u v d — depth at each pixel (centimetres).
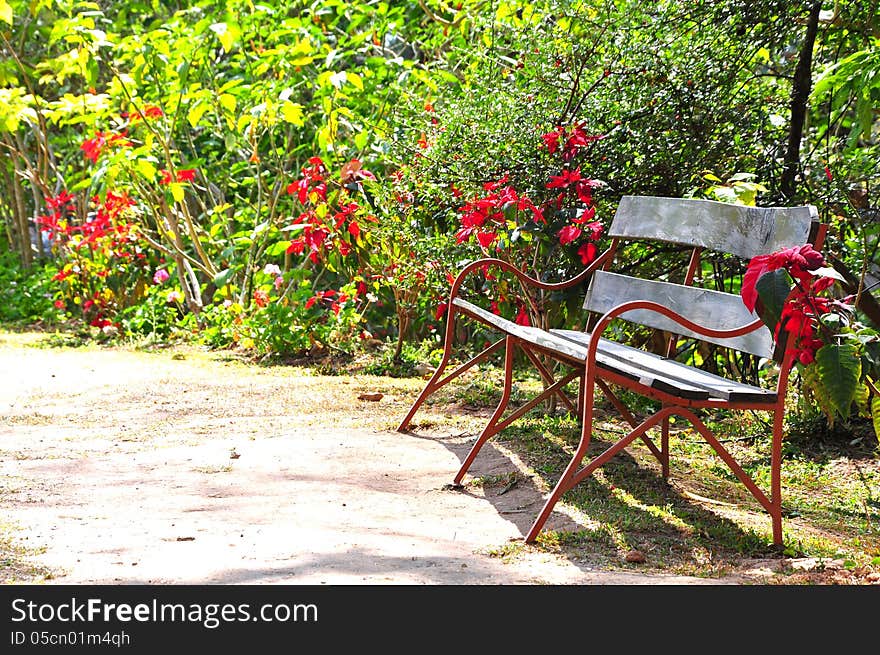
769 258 317
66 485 385
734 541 335
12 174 1205
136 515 346
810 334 335
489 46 641
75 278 916
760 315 329
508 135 516
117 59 832
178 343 821
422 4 795
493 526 344
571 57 528
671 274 558
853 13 531
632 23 525
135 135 926
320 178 661
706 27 522
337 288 910
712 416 548
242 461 425
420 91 733
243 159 941
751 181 514
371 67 782
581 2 524
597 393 580
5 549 303
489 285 549
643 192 517
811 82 522
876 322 470
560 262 507
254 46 834
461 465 424
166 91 820
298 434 476
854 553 331
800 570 306
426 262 591
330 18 919
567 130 508
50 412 531
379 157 710
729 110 515
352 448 447
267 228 802
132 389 599
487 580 285
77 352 785
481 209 495
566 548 320
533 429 483
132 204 902
